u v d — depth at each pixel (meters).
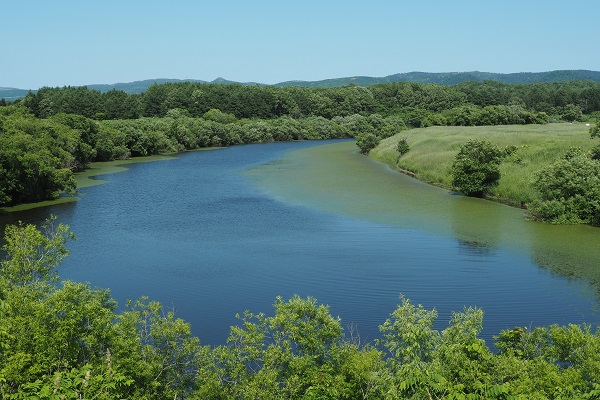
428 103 187.38
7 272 19.70
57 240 21.73
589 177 47.53
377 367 15.27
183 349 16.44
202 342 24.45
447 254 37.97
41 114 141.38
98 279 33.69
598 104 174.12
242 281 32.97
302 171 82.88
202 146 133.88
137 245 41.66
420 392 13.23
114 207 57.12
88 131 100.31
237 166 91.50
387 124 156.25
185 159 105.44
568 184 47.72
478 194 60.66
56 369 14.31
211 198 61.28
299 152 115.50
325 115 177.50
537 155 62.56
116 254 39.19
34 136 77.25
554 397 13.23
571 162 49.47
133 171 87.44
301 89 188.50
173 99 165.00
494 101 185.50
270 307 28.69
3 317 14.77
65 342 14.37
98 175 82.88
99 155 103.25
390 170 82.88
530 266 35.12
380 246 40.12
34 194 61.12
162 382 15.78
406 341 15.35
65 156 79.00
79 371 13.77
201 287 32.00
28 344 14.09
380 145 108.50
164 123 124.75
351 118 164.12
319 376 14.45
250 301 29.64
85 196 64.25
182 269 35.50
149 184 72.81
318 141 150.00
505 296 29.86
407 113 174.12
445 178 68.00
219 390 14.94
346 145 132.38
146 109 167.62
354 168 85.62
